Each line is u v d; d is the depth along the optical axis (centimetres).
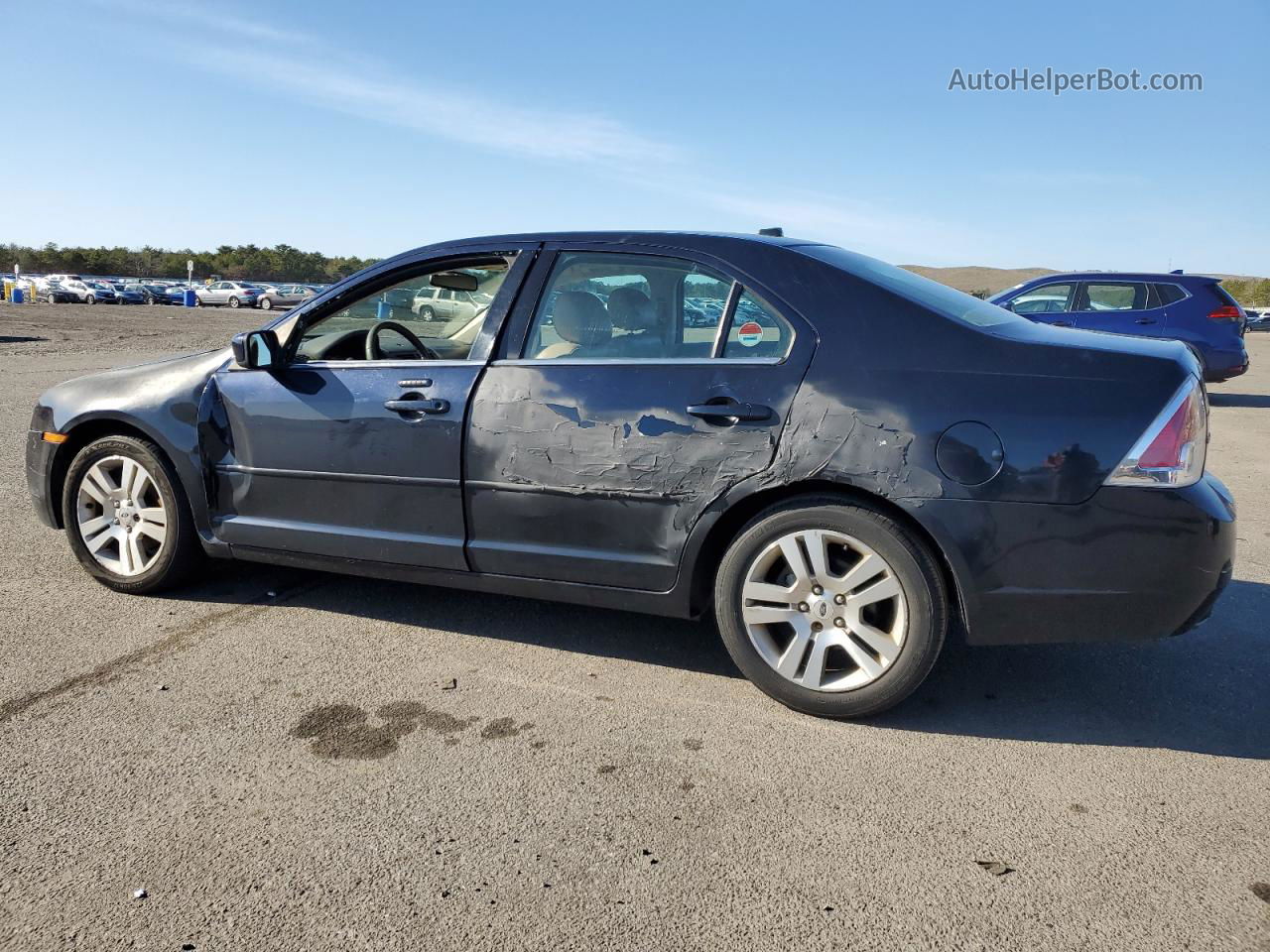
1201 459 293
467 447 352
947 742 306
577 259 357
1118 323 1213
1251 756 299
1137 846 249
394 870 235
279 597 434
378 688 340
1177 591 285
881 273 342
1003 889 230
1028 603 293
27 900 221
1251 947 210
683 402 323
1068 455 285
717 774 283
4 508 588
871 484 298
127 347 1997
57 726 306
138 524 424
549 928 215
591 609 427
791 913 221
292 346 398
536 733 308
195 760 287
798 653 319
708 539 327
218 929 213
